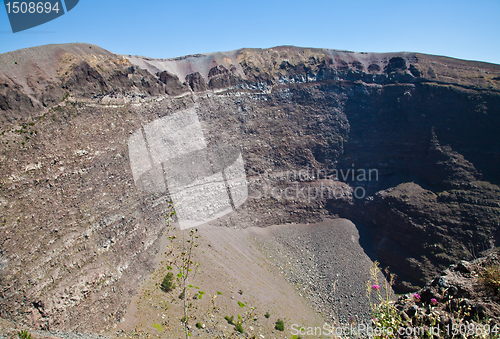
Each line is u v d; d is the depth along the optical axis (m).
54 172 31.62
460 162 57.66
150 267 38.53
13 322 23.02
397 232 56.28
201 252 45.62
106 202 36.72
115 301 30.66
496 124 57.03
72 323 26.45
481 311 9.97
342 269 53.16
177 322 30.39
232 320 34.25
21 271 25.22
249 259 51.31
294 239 59.81
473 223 51.03
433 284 12.38
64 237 30.00
